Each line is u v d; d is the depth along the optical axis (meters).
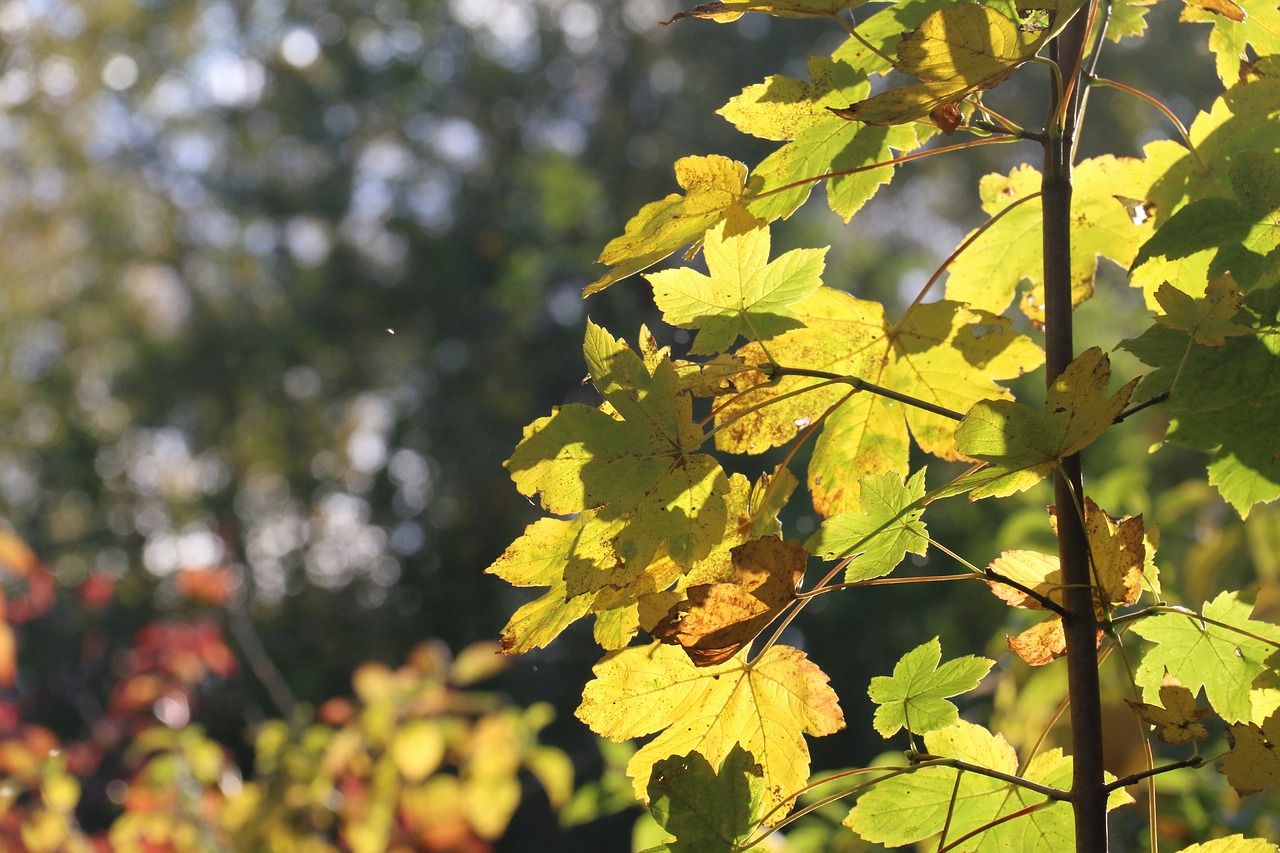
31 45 14.71
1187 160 1.23
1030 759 1.09
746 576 0.92
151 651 4.29
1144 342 1.03
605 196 13.25
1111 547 0.95
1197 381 0.99
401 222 13.76
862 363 1.22
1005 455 0.90
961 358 1.20
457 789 3.38
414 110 14.41
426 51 14.58
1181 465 5.64
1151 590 1.05
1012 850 1.10
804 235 10.37
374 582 13.73
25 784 3.21
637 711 1.07
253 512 15.11
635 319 11.79
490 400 12.47
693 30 13.44
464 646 12.40
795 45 13.00
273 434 15.05
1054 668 1.96
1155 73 11.31
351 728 3.34
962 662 1.04
